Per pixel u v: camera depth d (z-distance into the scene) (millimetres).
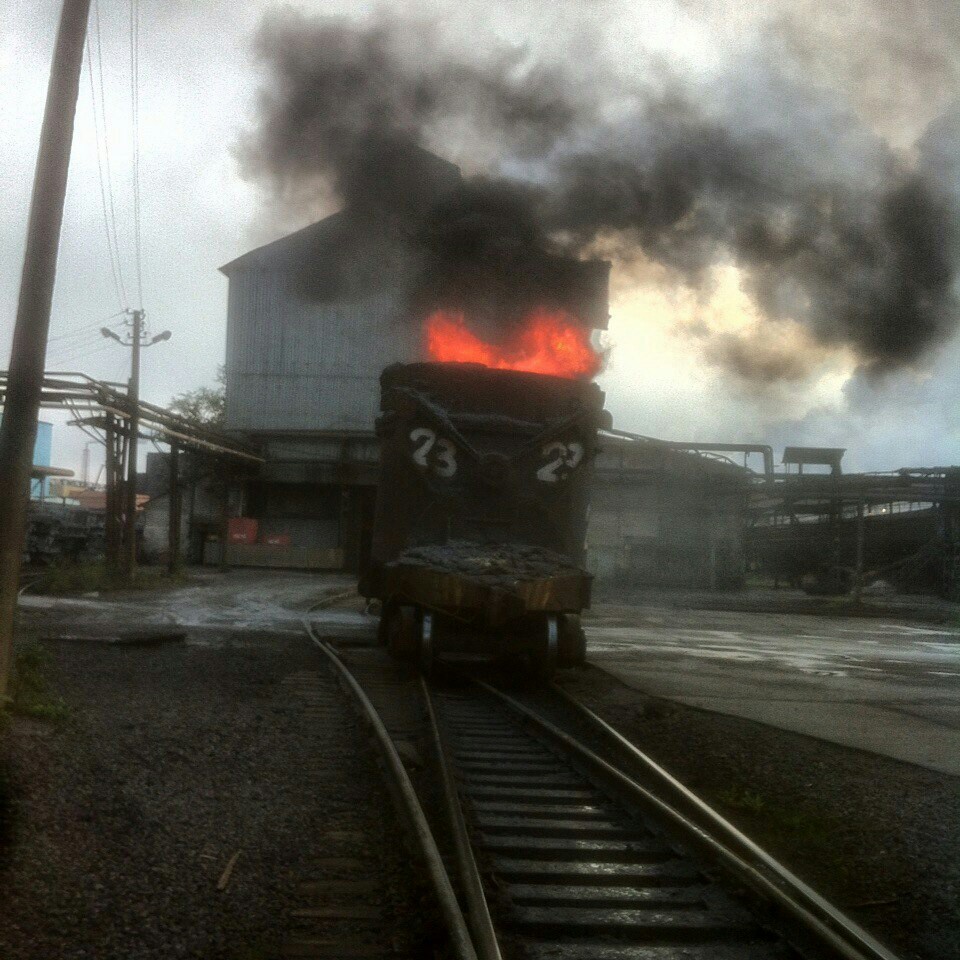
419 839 6004
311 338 48750
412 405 14531
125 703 10695
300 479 48156
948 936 5320
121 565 30188
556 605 13523
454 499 14453
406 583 13656
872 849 6746
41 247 9297
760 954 4902
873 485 40750
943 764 9398
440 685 14008
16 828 5957
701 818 7070
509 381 15016
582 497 14938
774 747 10031
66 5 9555
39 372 9242
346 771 8422
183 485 46469
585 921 5180
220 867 5859
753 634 26188
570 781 8336
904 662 19969
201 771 7965
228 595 30094
